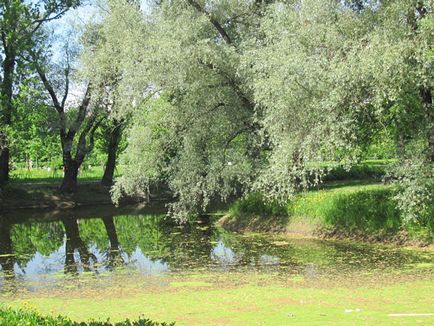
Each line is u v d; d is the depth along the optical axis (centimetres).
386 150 1692
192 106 1948
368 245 1645
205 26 1900
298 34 1534
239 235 2011
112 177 3819
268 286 1226
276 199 1852
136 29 1859
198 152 1988
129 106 1872
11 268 1622
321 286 1200
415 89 1451
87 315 1041
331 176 3084
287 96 1475
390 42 1397
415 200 1434
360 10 1598
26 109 3316
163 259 1634
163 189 3709
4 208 3356
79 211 3278
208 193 1983
